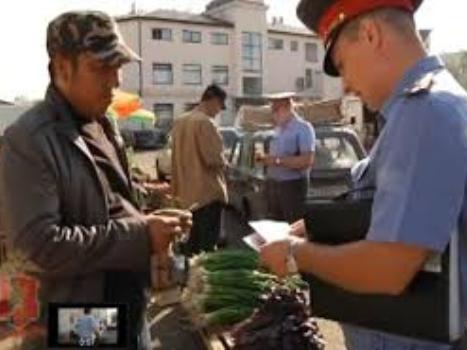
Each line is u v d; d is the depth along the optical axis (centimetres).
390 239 169
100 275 245
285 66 7288
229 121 6369
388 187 172
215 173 763
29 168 230
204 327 525
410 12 188
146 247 241
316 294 194
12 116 1658
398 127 174
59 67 247
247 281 527
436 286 172
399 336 182
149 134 4272
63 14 248
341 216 189
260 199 1009
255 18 7012
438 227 166
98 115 256
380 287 174
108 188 255
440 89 174
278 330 430
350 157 986
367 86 188
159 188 834
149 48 6431
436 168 167
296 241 195
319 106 1430
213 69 6806
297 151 836
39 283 242
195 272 543
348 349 206
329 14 192
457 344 183
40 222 227
